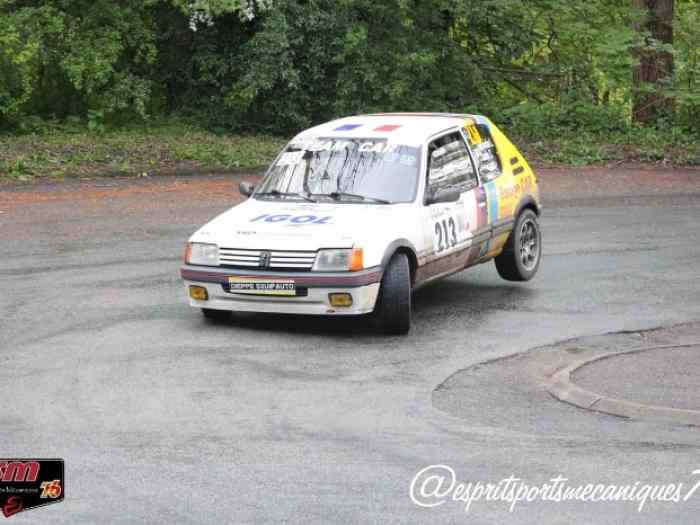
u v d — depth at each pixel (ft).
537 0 132.57
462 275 64.18
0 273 63.10
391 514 29.55
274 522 28.96
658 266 65.72
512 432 36.32
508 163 61.36
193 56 125.39
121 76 121.49
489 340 49.06
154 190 92.68
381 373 43.68
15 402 39.75
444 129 57.21
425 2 129.49
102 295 57.67
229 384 42.06
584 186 98.58
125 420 37.73
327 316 53.93
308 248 49.06
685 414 37.37
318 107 128.57
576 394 39.96
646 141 123.24
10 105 117.29
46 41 119.75
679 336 49.85
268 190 54.90
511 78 141.38
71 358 45.70
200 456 34.14
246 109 126.21
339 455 34.22
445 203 54.44
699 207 87.35
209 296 50.65
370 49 124.77
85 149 108.37
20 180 95.20
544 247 71.82
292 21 122.83
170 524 28.89
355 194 53.21
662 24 134.82
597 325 51.88
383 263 49.21
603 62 128.57
